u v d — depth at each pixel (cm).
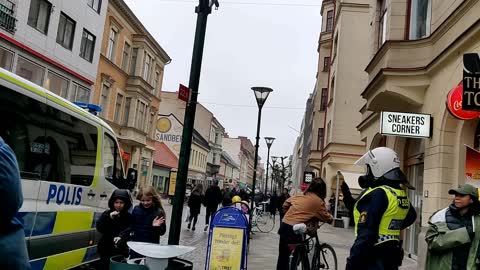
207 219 1659
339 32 2925
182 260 431
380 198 398
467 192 447
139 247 406
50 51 2342
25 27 2130
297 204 720
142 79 3725
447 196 966
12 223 212
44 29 2302
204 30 714
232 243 750
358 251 388
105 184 731
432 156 1028
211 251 752
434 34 1059
